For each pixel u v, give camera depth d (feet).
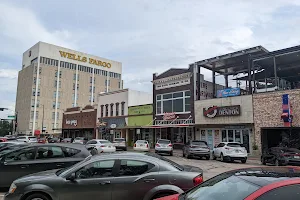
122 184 18.24
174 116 104.94
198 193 12.35
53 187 18.03
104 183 18.21
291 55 84.74
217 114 90.22
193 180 18.53
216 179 13.09
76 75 315.99
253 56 88.94
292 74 106.42
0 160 26.91
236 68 108.47
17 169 26.66
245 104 83.97
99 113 151.43
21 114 296.71
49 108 290.35
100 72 339.77
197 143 73.05
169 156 79.10
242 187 10.62
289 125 73.20
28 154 27.68
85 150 29.35
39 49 290.56
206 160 69.46
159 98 113.60
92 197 18.03
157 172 18.76
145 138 118.83
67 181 18.21
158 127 106.32
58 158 27.91
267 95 79.20
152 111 117.08
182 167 20.38
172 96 108.27
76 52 319.06
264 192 9.47
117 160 19.13
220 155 67.67
